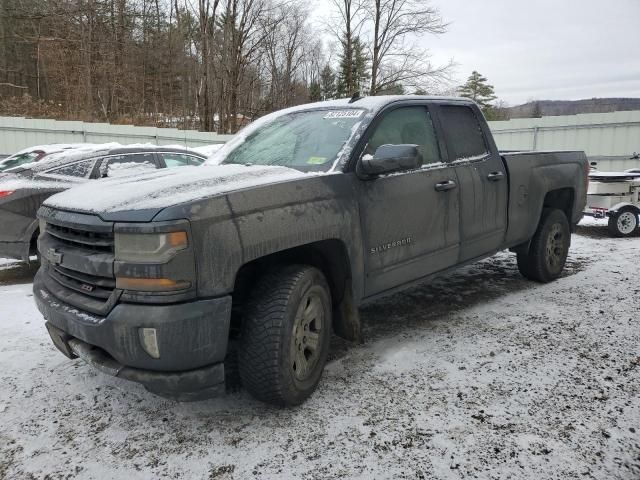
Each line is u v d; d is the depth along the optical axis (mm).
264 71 33750
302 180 2879
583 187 5676
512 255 6762
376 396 3002
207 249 2365
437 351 3623
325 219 2912
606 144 14023
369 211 3244
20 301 4973
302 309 2834
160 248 2270
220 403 2980
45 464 2438
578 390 3018
